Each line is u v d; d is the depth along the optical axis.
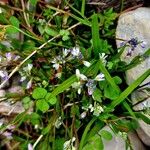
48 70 0.15
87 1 0.16
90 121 0.14
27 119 0.15
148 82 0.14
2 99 0.15
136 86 0.13
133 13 0.14
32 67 0.15
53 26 0.15
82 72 0.14
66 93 0.14
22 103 0.15
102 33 0.15
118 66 0.14
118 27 0.14
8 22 0.14
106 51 0.14
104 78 0.14
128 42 0.14
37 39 0.15
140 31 0.14
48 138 0.15
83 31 0.16
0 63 0.14
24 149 0.16
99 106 0.14
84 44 0.15
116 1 0.16
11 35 0.16
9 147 0.17
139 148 0.15
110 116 0.14
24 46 0.15
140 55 0.13
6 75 0.14
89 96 0.14
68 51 0.14
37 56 0.15
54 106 0.15
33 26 0.16
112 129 0.14
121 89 0.15
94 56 0.14
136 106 0.14
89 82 0.13
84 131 0.14
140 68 0.14
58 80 0.15
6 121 0.16
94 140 0.14
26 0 0.16
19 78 0.16
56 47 0.15
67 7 0.16
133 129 0.15
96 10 0.16
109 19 0.15
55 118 0.14
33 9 0.16
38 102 0.13
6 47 0.15
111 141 0.14
